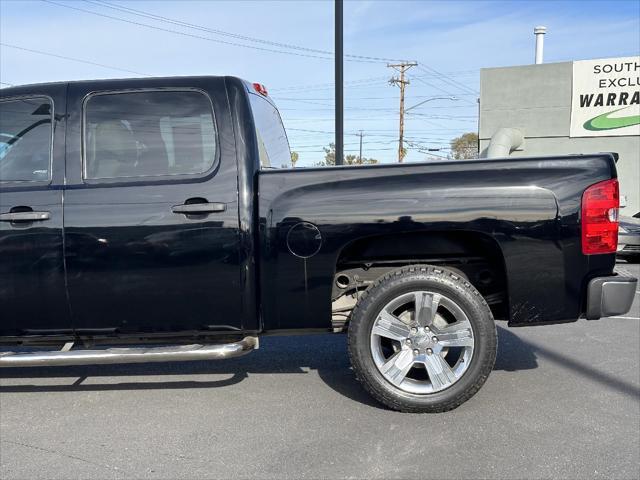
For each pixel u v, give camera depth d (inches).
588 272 145.3
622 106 890.7
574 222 142.9
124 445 140.0
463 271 163.6
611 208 143.9
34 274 150.4
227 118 152.2
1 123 156.9
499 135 877.2
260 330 153.9
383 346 171.8
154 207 147.9
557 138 935.0
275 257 149.1
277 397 168.7
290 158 213.9
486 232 144.3
